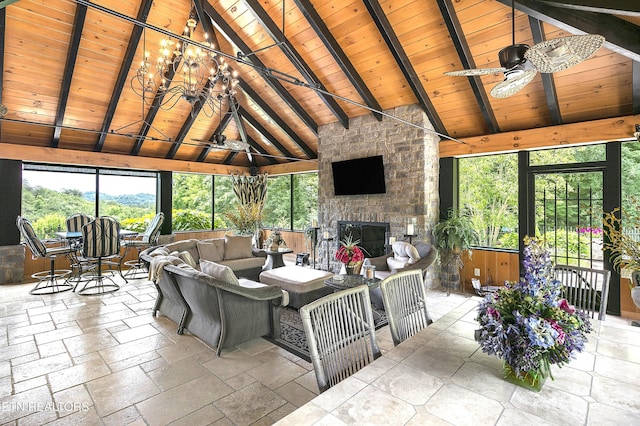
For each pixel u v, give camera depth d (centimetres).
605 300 225
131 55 491
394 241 512
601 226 420
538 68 226
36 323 385
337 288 353
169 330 367
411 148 533
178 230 851
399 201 553
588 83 386
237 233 848
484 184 539
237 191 851
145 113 630
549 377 137
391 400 121
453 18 359
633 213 400
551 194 462
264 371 280
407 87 502
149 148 729
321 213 682
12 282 575
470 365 147
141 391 249
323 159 673
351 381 134
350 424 107
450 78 451
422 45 421
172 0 468
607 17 288
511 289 148
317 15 427
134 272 646
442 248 526
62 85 499
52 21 432
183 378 267
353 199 624
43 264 631
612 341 173
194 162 807
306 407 116
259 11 432
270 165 895
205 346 327
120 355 306
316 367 144
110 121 586
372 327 176
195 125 718
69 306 449
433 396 123
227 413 224
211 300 313
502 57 243
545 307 136
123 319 400
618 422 108
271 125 724
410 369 144
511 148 471
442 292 520
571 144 425
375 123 581
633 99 370
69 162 623
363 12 410
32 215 633
